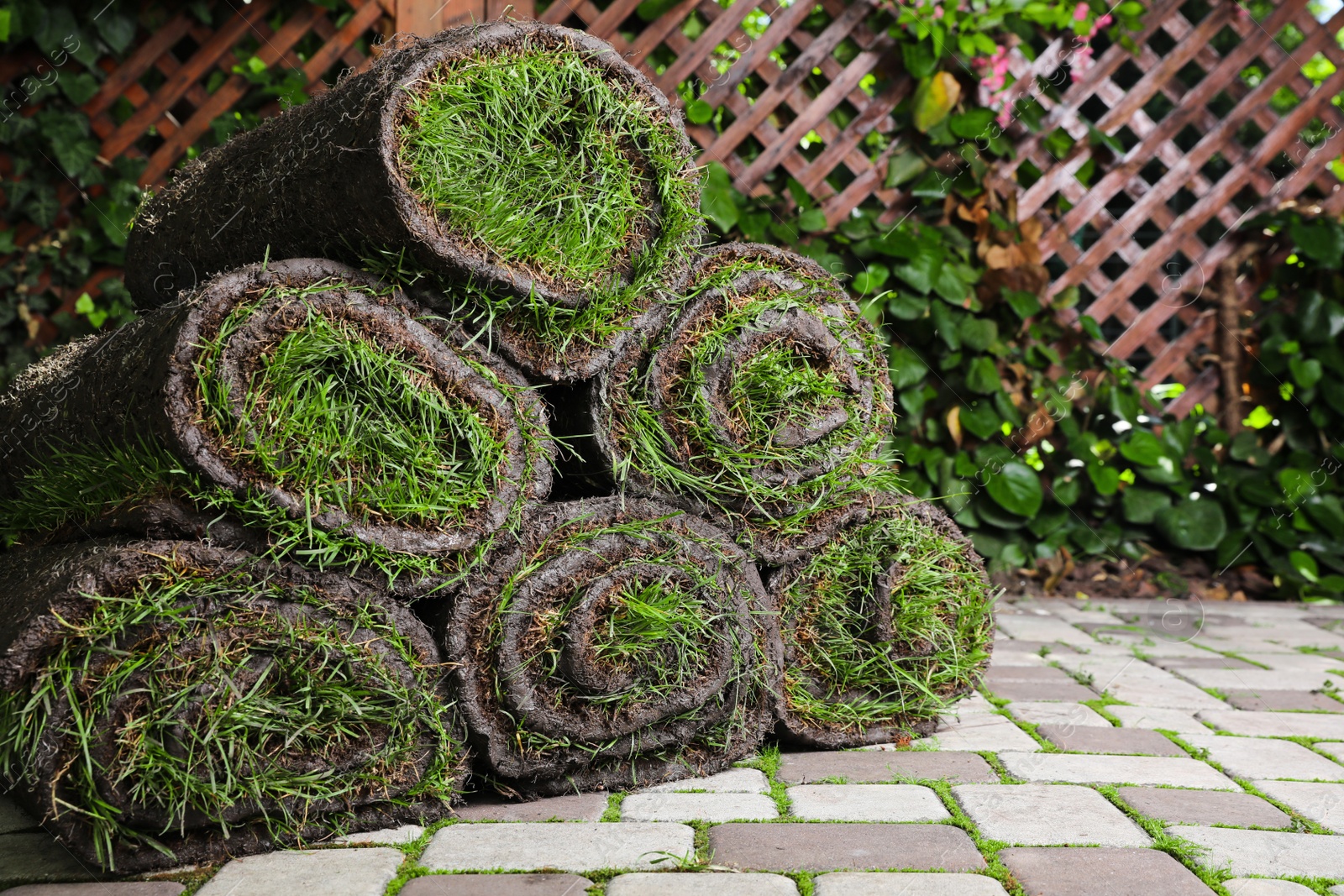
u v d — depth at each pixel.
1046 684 1.92
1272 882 1.36
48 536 1.60
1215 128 2.64
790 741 1.67
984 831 1.45
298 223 1.52
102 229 2.42
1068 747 1.67
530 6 2.45
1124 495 2.68
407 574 1.48
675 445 1.60
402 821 1.48
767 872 1.38
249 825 1.43
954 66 2.52
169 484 1.41
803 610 1.68
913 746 1.68
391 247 1.47
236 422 1.41
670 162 1.57
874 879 1.36
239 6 2.39
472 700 1.50
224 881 1.38
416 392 1.46
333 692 1.44
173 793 1.39
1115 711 1.79
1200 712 1.79
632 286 1.57
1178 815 1.48
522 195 1.52
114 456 1.45
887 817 1.48
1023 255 2.59
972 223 2.61
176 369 1.40
